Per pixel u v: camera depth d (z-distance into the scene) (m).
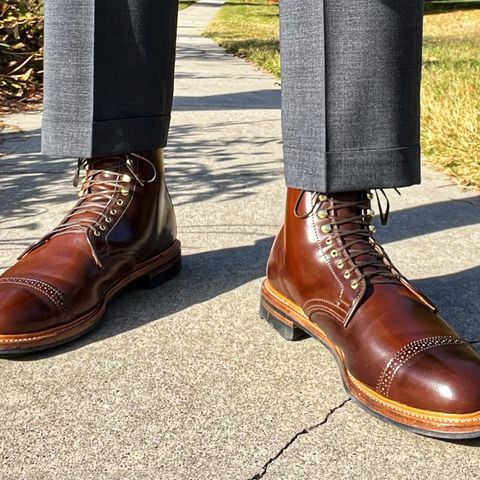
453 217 2.24
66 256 1.36
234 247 1.88
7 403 1.13
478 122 3.28
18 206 2.23
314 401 1.15
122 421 1.08
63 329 1.28
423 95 3.97
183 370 1.23
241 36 11.18
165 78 1.43
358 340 1.14
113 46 1.34
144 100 1.40
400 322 1.12
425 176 2.82
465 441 1.04
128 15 1.34
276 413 1.11
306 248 1.27
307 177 1.22
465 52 8.01
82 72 1.33
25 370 1.23
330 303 1.22
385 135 1.19
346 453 1.02
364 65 1.16
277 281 1.38
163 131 1.46
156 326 1.40
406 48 1.18
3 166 2.74
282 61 1.23
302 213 1.28
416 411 1.04
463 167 2.89
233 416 1.10
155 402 1.13
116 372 1.22
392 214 2.27
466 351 1.08
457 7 19.22
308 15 1.16
